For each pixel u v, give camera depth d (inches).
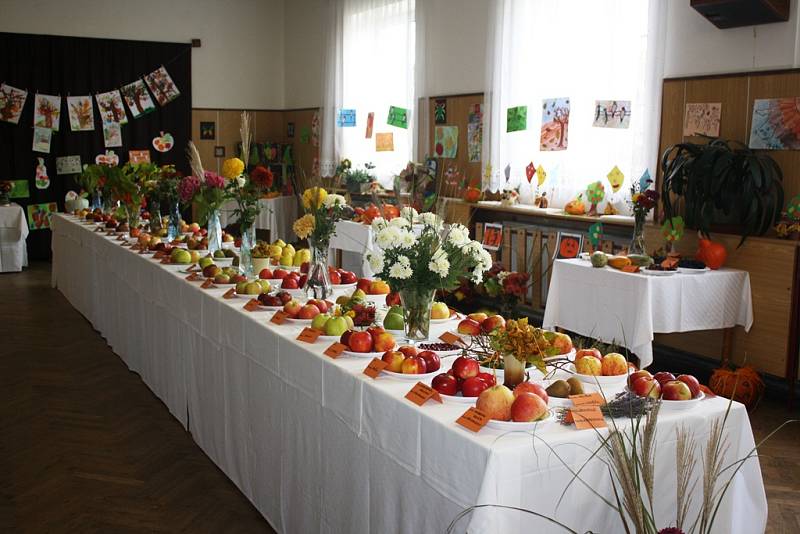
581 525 84.0
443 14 332.5
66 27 426.0
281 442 124.3
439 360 104.0
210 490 146.6
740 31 205.6
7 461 160.1
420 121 347.9
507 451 78.0
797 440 169.8
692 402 91.7
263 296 141.6
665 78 225.5
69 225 304.2
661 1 222.7
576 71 263.6
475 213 297.6
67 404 195.8
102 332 260.1
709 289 190.7
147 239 216.8
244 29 470.0
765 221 191.8
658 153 227.6
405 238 111.1
